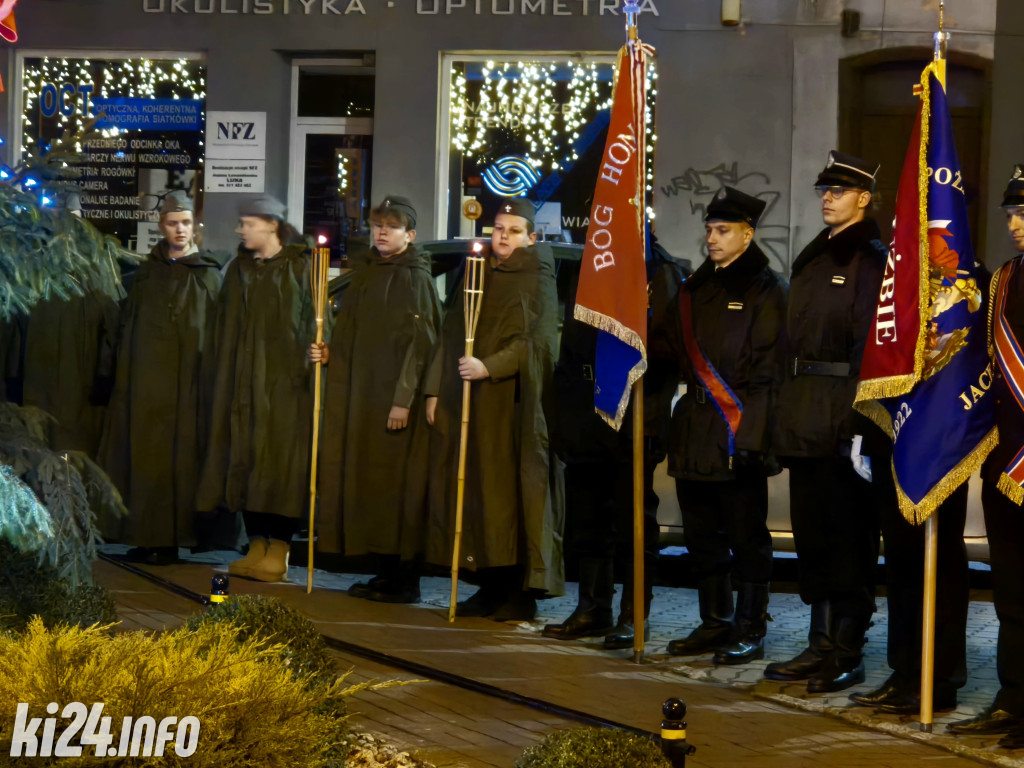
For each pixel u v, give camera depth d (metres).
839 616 5.67
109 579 7.69
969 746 4.77
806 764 4.52
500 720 4.97
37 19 10.62
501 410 7.09
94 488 5.72
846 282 5.55
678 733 3.45
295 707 3.15
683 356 6.13
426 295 7.63
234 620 4.30
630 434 6.42
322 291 7.64
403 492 7.41
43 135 10.73
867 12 9.59
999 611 5.03
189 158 10.68
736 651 6.05
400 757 4.42
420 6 10.23
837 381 5.55
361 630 6.62
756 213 5.99
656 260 6.41
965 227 5.02
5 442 5.31
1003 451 4.91
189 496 8.26
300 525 8.24
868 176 5.61
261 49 10.45
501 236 7.26
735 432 5.87
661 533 8.16
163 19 10.53
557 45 10.09
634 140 5.99
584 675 5.80
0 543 5.50
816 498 5.67
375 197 10.37
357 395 7.50
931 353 4.95
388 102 10.30
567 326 6.71
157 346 8.27
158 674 3.07
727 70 9.74
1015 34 9.48
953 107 9.67
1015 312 4.93
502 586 7.21
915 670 5.25
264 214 8.09
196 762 2.89
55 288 5.26
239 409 7.90
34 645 3.14
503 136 10.37
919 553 5.23
